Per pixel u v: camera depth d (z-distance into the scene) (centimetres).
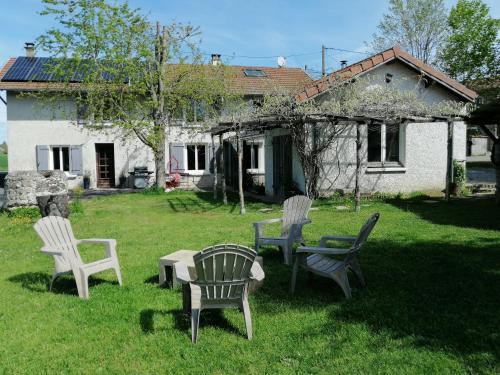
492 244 694
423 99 1414
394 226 872
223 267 389
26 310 475
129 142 2172
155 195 1739
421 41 3203
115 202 1545
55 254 513
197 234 884
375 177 1375
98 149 2212
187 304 441
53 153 2169
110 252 556
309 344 373
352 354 352
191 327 404
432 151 1424
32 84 2038
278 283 541
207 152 2202
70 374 338
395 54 1345
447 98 1440
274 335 394
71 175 2128
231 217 1110
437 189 1437
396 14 3209
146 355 365
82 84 1767
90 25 1650
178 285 531
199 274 390
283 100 1206
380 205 1184
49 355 369
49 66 1720
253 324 419
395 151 1411
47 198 1095
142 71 1748
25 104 2092
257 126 1239
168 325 423
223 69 1892
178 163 2162
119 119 1906
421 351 352
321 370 329
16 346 387
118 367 346
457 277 532
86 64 1686
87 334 408
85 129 2138
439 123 1425
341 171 1346
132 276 593
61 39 1623
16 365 354
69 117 2123
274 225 968
